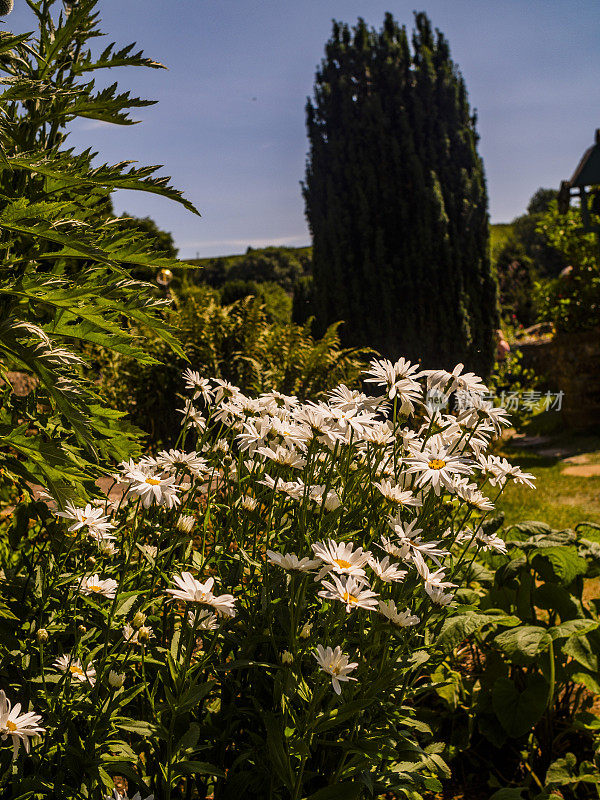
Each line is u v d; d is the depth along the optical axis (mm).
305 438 1661
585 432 10164
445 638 1918
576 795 2186
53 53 1470
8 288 1268
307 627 1468
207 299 5047
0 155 1240
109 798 1232
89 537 1699
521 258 31203
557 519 5352
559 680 2311
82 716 1426
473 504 1762
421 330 8023
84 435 1296
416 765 1581
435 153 8242
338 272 8078
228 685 1611
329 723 1311
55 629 1497
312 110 8516
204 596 1294
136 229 1501
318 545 1371
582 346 10453
